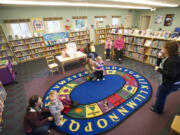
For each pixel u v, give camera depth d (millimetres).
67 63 5980
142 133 2154
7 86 4082
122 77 4180
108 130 2238
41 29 7180
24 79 4531
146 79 3967
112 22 10711
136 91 3350
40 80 4371
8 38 6305
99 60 3980
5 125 2520
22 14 6336
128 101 2973
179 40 3775
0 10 5730
